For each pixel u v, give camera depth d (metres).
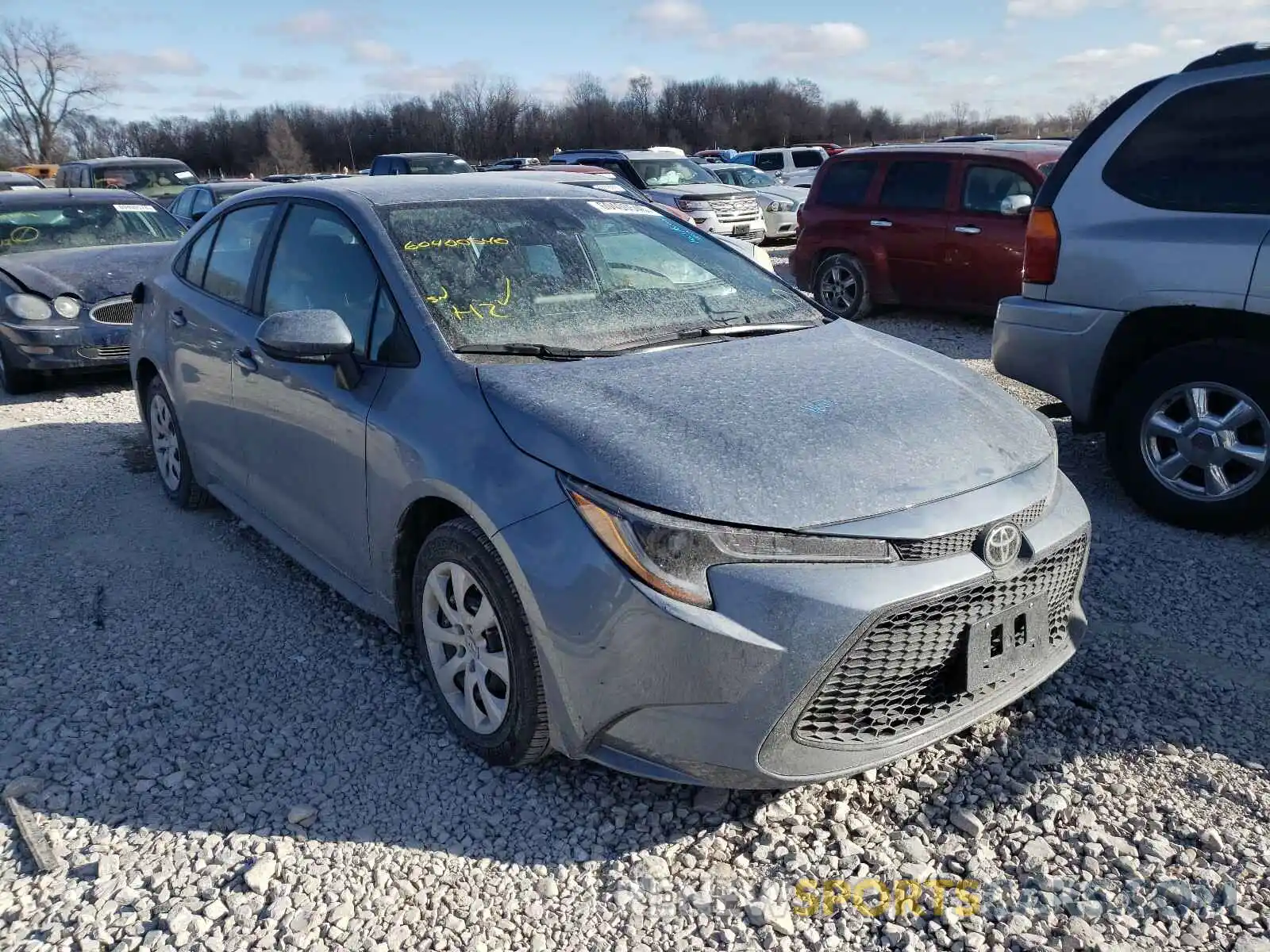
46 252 8.41
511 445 2.77
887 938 2.35
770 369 3.15
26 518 5.05
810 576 2.45
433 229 3.57
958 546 2.61
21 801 2.85
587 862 2.61
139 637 3.80
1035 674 2.91
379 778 2.94
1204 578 4.11
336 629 3.85
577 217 3.90
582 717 2.62
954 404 3.04
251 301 4.16
